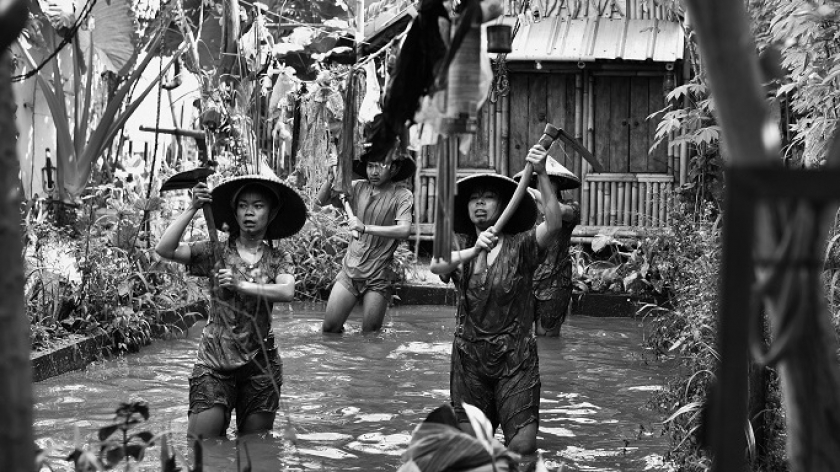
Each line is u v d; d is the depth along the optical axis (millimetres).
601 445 7500
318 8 18500
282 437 7570
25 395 2127
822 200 1710
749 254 1720
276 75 17438
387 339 12078
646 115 16625
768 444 6012
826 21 6594
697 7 1941
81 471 3629
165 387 9305
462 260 7051
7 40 2066
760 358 1960
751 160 1911
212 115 13102
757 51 7398
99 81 16188
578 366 10500
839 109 6992
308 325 13039
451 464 3352
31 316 10141
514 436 7207
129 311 11023
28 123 14367
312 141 14938
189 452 7016
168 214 13922
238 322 7535
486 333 7273
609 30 16484
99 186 13906
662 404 7898
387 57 12352
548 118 16938
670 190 16234
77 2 13766
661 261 13984
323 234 15438
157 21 14305
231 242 7762
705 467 6273
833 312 5637
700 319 7867
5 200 2102
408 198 12578
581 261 15688
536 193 10906
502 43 4516
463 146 3979
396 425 8047
